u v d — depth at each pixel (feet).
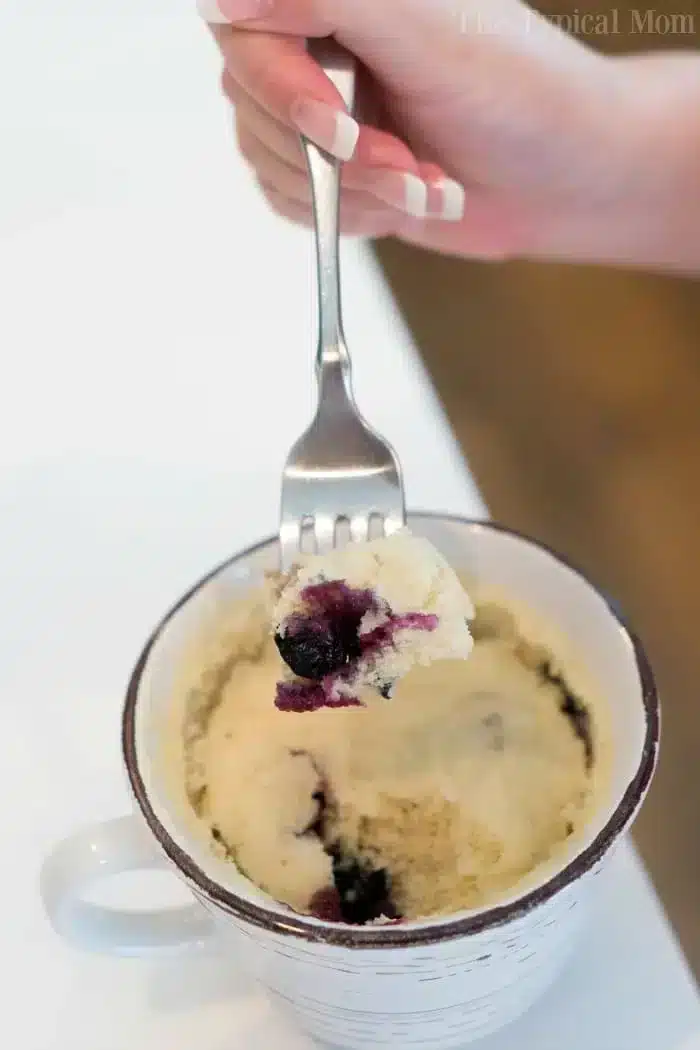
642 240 2.01
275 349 1.96
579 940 1.40
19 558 1.74
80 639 1.66
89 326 2.02
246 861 1.39
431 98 1.74
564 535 1.92
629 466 1.99
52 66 2.73
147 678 1.39
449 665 1.47
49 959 1.46
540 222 1.97
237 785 1.42
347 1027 1.34
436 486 1.77
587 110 1.82
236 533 1.74
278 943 1.27
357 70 1.68
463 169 1.86
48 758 1.57
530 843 1.38
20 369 1.97
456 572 1.49
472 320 2.12
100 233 2.19
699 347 2.10
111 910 1.40
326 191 1.52
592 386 2.08
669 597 1.87
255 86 1.60
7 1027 1.43
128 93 2.61
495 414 2.01
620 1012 1.42
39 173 2.38
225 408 1.89
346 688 1.43
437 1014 1.32
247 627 1.47
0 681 1.63
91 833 1.36
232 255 2.10
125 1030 1.42
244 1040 1.42
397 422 1.84
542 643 1.46
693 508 1.96
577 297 2.20
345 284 2.04
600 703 1.41
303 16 1.59
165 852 1.30
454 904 1.36
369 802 1.41
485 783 1.41
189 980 1.44
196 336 1.99
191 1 2.90
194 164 2.36
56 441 1.87
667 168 1.89
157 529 1.75
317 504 1.48
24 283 2.10
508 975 1.31
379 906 1.37
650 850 1.56
